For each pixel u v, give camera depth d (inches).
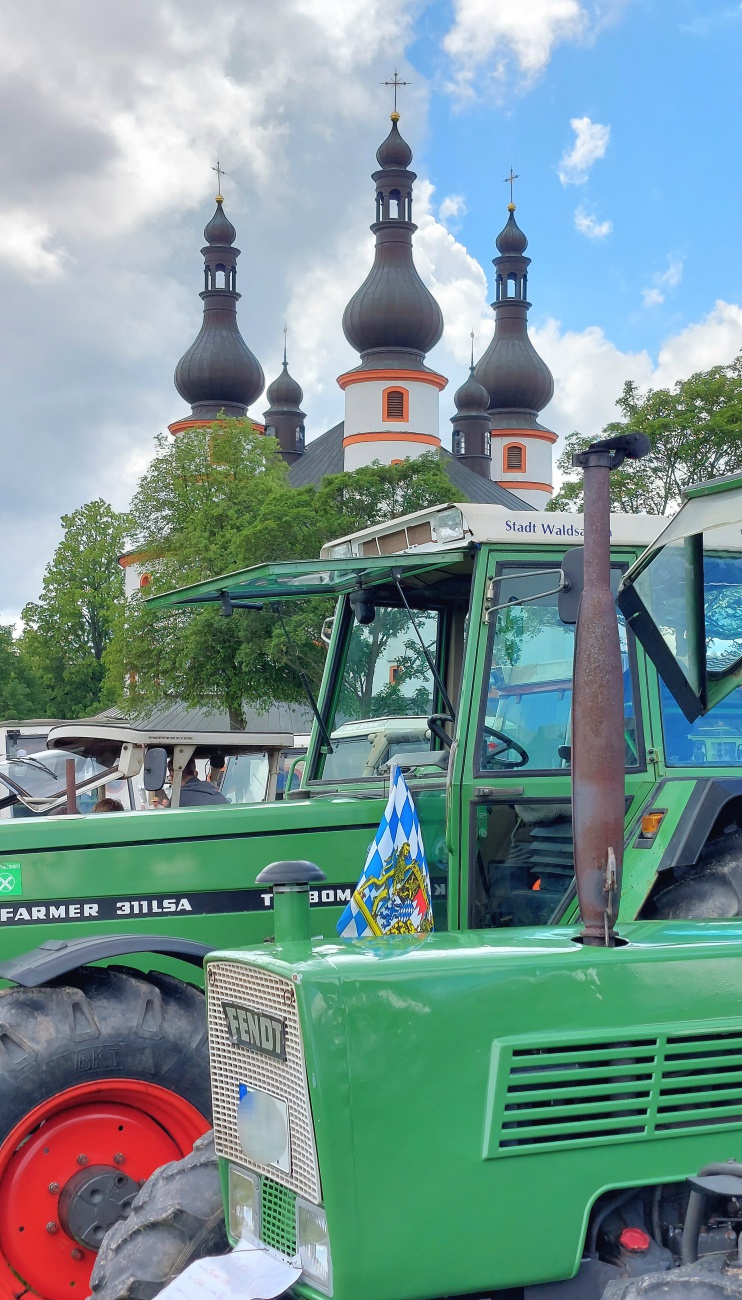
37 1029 196.2
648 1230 135.3
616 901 137.7
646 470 1378.0
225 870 230.5
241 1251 133.9
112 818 231.5
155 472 1595.7
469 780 216.2
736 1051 135.8
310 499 1455.5
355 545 251.6
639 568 171.0
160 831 230.7
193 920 229.6
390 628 253.0
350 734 258.7
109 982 203.9
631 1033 131.6
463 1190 125.2
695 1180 117.4
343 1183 122.0
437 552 222.5
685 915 217.5
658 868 214.5
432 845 226.4
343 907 230.4
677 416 1380.4
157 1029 200.7
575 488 1412.4
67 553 2743.6
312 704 267.3
